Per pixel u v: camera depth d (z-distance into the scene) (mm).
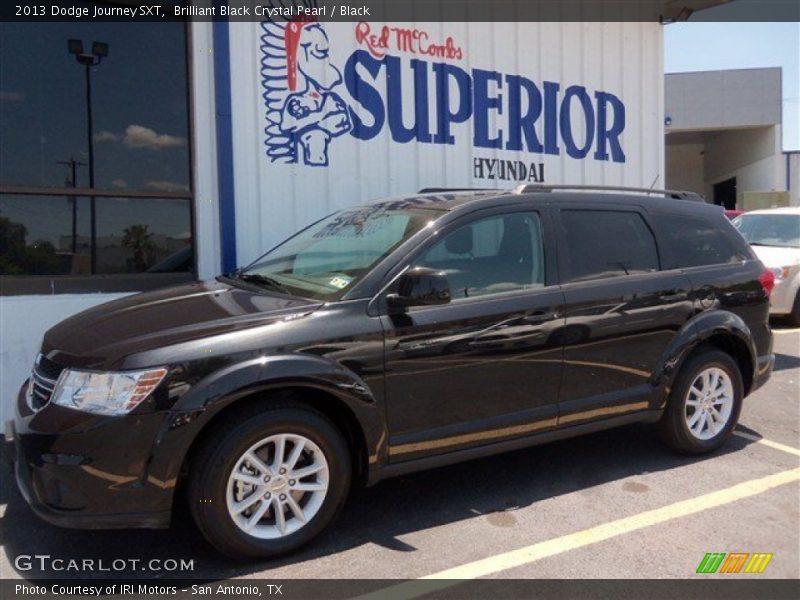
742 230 11266
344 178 6711
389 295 3598
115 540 3594
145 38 5938
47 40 5664
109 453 3006
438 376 3678
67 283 5660
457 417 3768
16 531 3701
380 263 3678
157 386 3049
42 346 3652
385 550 3488
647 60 8898
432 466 3738
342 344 3408
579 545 3543
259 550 3283
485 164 7621
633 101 8805
